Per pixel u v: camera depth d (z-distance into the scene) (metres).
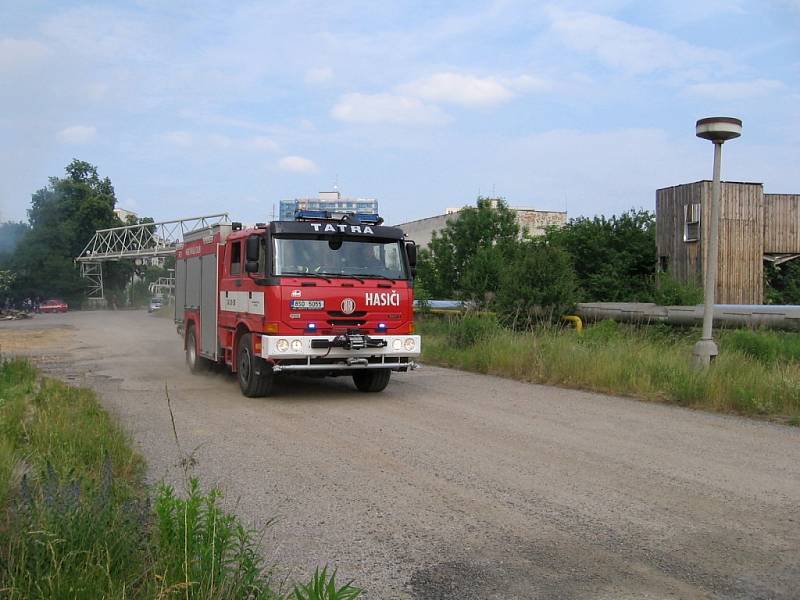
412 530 5.46
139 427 9.39
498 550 5.07
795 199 29.50
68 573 3.64
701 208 28.30
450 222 27.81
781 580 4.55
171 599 3.58
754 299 28.70
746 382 10.91
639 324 17.69
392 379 14.52
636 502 6.15
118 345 24.39
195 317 15.38
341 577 4.61
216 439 8.66
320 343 11.26
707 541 5.24
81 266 86.62
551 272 18.70
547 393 12.52
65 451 6.91
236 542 4.48
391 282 11.82
